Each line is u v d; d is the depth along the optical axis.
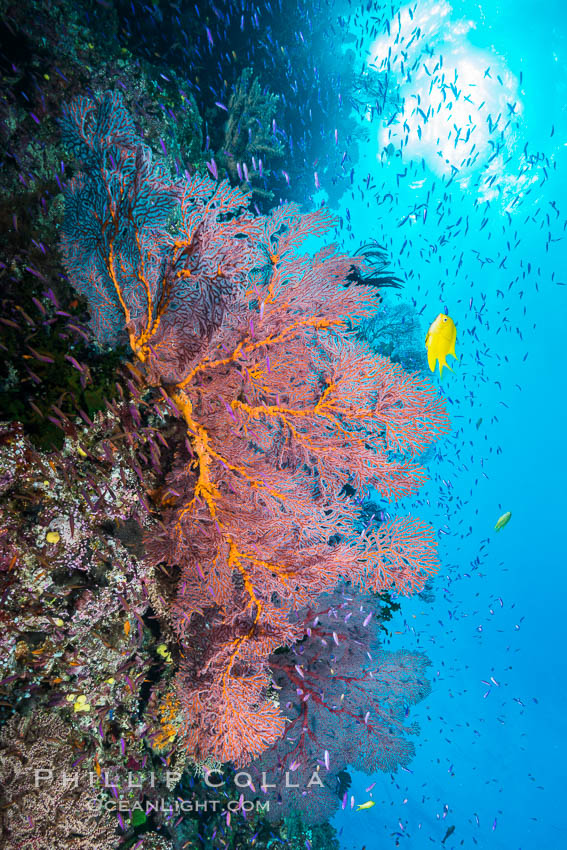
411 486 3.65
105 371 3.30
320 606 5.27
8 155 3.42
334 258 3.92
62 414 2.78
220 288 2.95
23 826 2.45
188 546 3.32
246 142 6.89
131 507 3.33
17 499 2.75
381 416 3.54
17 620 2.71
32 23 3.87
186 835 4.49
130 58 4.89
